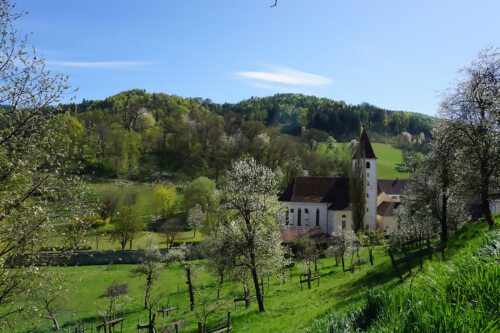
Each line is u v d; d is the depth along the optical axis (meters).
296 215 88.19
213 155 142.62
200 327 21.62
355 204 78.56
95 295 45.16
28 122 13.28
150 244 67.69
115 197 84.38
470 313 3.90
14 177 13.34
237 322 24.81
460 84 23.66
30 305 15.08
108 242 79.19
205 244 37.97
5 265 14.14
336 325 5.75
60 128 14.48
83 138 15.89
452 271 6.00
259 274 29.52
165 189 99.31
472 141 22.30
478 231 22.81
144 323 33.81
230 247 28.67
